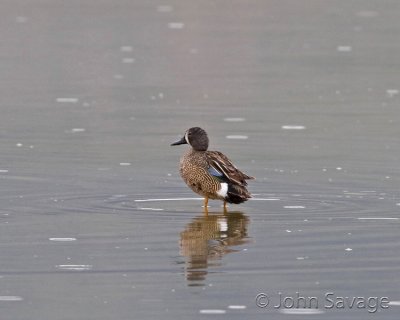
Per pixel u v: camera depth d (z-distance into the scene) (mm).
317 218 14312
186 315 10633
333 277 11781
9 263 12188
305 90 26391
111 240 13148
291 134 20766
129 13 41781
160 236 13375
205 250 12758
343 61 31266
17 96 25266
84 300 11016
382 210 14727
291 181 16562
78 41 34906
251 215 14500
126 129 21234
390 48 33781
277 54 32688
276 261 12320
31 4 43688
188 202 15305
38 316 10570
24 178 16594
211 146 19469
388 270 12016
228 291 11352
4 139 19984
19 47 33531
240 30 37688
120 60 31469
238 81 27859
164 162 18016
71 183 16281
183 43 34781
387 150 19125
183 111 23469
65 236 13320
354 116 22844
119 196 15508
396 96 25547
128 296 11164
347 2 45688
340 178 16781
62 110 23438
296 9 43531
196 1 45375
